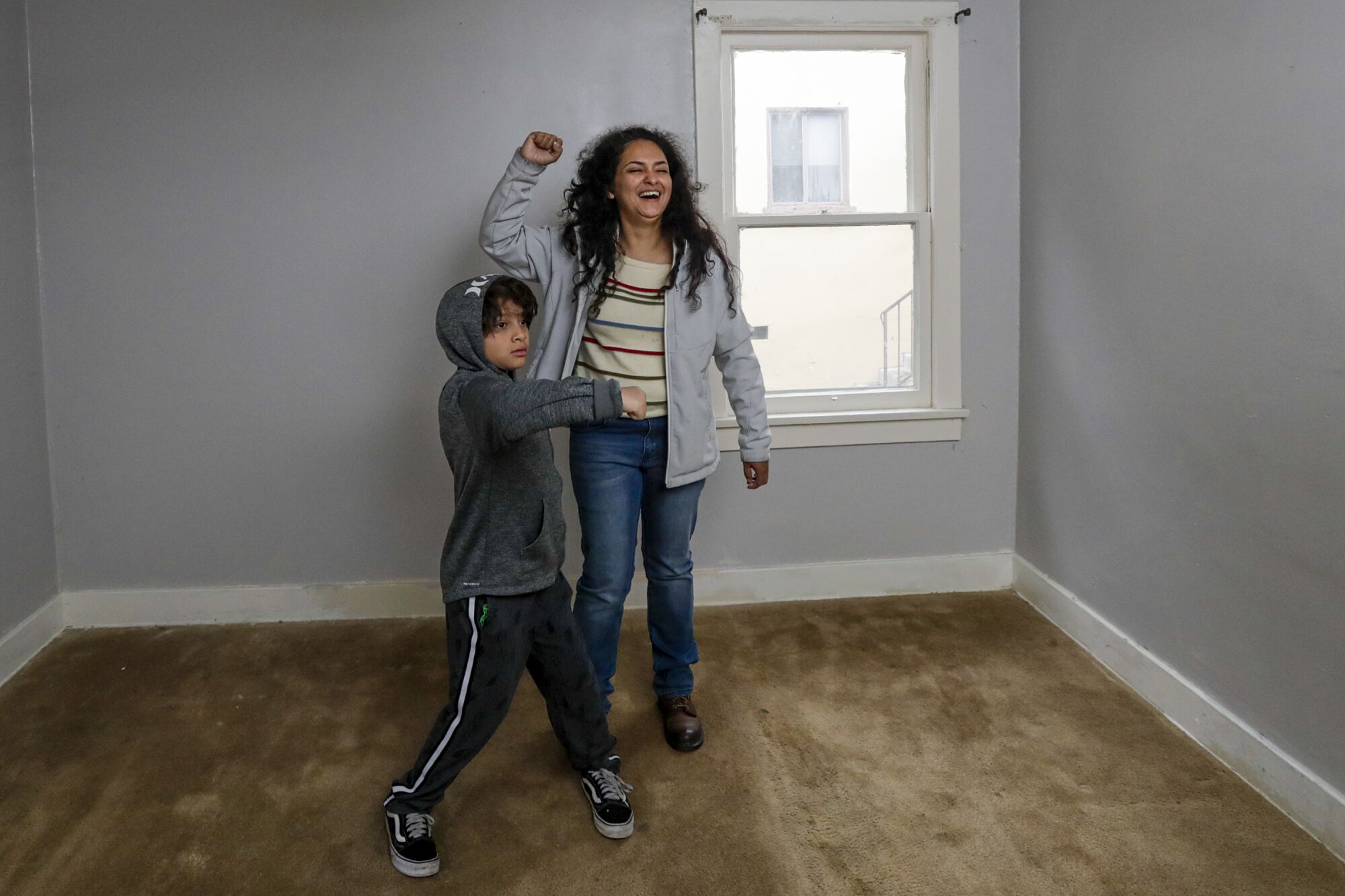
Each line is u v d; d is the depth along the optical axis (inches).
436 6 116.8
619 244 86.4
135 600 123.0
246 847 77.5
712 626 121.3
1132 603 103.2
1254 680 83.8
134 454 121.0
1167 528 95.7
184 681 107.7
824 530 128.8
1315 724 76.6
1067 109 111.3
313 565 124.6
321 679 108.2
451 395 71.3
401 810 75.0
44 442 118.6
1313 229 73.9
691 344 86.7
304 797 84.9
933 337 126.3
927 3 120.0
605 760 83.0
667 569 91.7
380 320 120.6
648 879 73.5
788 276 125.4
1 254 109.9
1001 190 124.7
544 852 76.9
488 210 86.3
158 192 117.1
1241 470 84.0
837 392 128.5
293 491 123.2
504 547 71.5
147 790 85.7
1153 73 94.2
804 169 124.3
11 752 92.0
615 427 85.7
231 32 115.5
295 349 120.6
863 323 127.3
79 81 115.0
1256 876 72.1
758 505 127.6
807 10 118.5
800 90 123.0
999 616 122.7
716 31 118.2
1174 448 93.9
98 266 117.8
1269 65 78.0
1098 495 108.8
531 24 117.6
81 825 80.3
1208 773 86.3
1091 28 105.3
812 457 127.2
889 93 124.0
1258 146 79.8
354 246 119.3
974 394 128.0
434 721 98.8
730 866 74.8
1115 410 104.4
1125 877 72.5
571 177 119.3
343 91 117.0
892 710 99.1
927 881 72.6
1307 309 74.9
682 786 86.0
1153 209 95.4
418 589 125.3
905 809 81.9
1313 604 76.0
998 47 122.4
